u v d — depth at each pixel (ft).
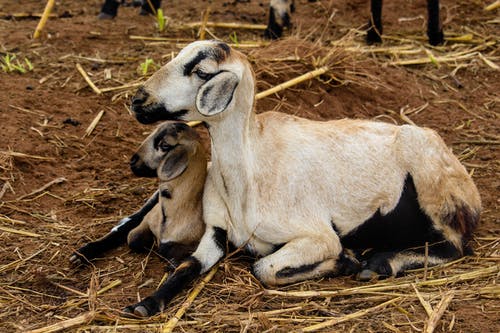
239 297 22.56
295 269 22.97
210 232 23.67
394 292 22.75
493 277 23.41
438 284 23.08
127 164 31.53
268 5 47.52
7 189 29.35
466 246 25.07
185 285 22.68
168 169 23.63
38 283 23.99
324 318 21.52
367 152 24.36
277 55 36.47
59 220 27.76
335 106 35.09
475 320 21.27
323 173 23.84
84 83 36.22
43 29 41.52
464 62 39.83
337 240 23.62
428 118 35.22
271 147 23.70
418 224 24.64
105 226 27.27
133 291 23.39
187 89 22.22
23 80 36.11
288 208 23.41
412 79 37.93
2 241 26.23
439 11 41.14
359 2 46.24
